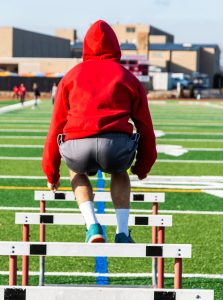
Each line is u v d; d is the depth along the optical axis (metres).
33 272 11.55
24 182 22.59
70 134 8.04
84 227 15.34
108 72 8.20
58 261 12.36
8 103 101.12
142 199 11.05
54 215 9.57
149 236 14.60
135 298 5.99
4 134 42.62
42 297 6.00
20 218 9.60
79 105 8.05
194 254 12.93
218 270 11.84
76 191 8.24
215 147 35.75
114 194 8.38
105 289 6.02
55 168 8.48
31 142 37.38
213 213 17.36
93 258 12.65
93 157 7.98
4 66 173.88
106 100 8.04
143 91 8.38
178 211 17.62
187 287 10.73
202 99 144.12
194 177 24.52
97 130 7.92
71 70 8.38
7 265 12.06
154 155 8.52
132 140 8.14
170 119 63.06
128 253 6.88
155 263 9.46
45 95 145.38
